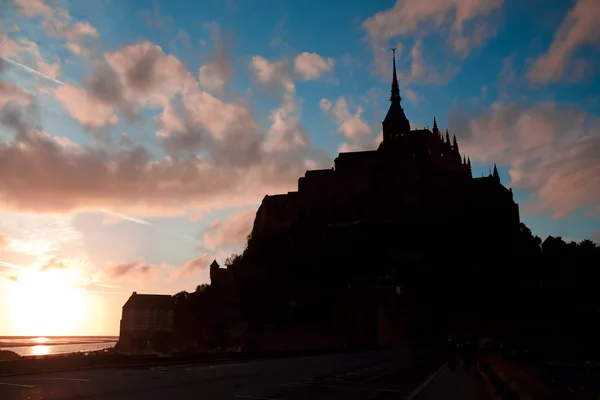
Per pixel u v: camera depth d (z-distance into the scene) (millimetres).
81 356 33000
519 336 102250
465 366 37344
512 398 12289
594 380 41188
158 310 159250
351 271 142250
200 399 17781
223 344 140375
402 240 154125
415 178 170250
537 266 144500
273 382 25266
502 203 173500
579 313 110000
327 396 20141
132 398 17469
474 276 135000
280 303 136250
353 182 176125
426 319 111625
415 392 22297
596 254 137500
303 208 177875
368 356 61781
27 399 17047
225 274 158125
